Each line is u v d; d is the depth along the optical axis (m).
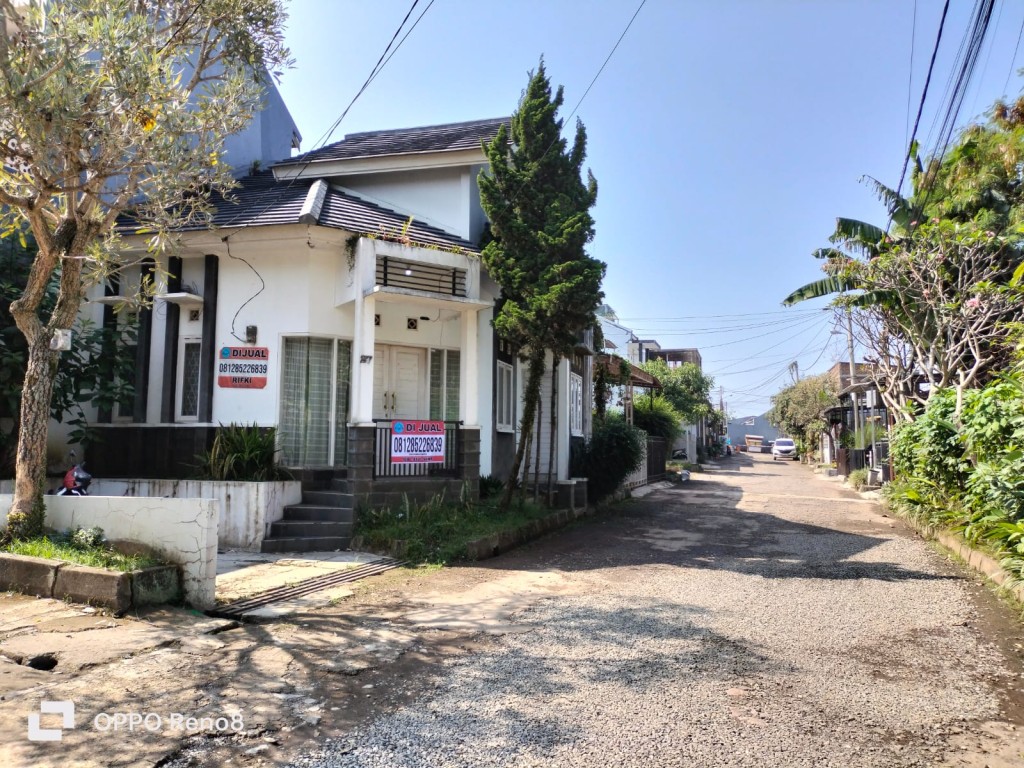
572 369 16.16
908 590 7.53
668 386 37.91
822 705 4.38
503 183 11.26
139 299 9.95
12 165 7.55
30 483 7.56
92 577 6.34
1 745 3.73
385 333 11.96
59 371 10.56
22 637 5.48
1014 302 10.79
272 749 3.77
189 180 7.98
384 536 9.55
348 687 4.69
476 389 11.61
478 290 11.67
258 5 8.94
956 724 4.12
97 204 8.34
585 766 3.57
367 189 14.38
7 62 6.38
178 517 6.84
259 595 7.20
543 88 11.45
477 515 10.73
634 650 5.47
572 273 10.82
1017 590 6.80
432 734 3.96
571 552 10.04
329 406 11.46
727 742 3.84
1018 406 8.16
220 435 10.70
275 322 11.24
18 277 10.33
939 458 10.92
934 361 13.75
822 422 37.03
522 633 5.95
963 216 14.23
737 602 7.02
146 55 7.06
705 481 25.23
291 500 10.52
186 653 5.32
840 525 12.77
